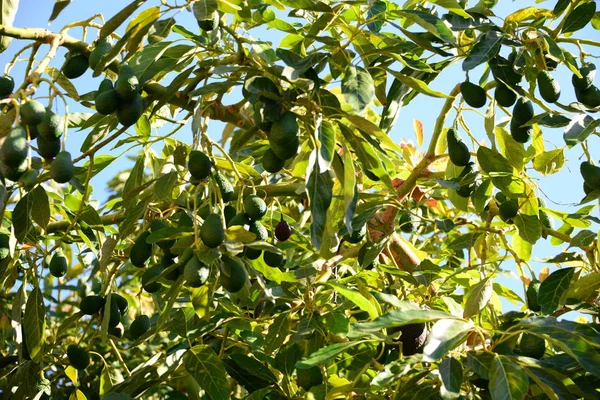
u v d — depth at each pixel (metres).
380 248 3.32
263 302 3.60
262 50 2.82
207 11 2.78
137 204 3.07
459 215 4.53
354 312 3.47
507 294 3.77
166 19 2.99
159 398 4.13
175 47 2.94
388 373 2.45
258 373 3.08
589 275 3.18
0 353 4.05
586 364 2.22
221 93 3.12
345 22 3.15
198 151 2.65
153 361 3.23
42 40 2.84
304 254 3.86
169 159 3.56
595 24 3.40
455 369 2.32
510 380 2.20
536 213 3.43
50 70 2.96
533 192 3.43
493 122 3.40
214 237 2.46
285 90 2.68
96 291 4.42
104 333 3.06
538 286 3.34
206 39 3.16
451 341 2.29
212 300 3.31
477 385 2.67
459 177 3.50
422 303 3.45
